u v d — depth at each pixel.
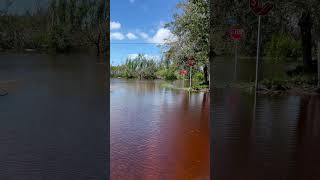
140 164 3.38
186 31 11.95
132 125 5.15
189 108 7.21
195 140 4.24
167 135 4.56
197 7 11.26
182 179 3.14
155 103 8.13
